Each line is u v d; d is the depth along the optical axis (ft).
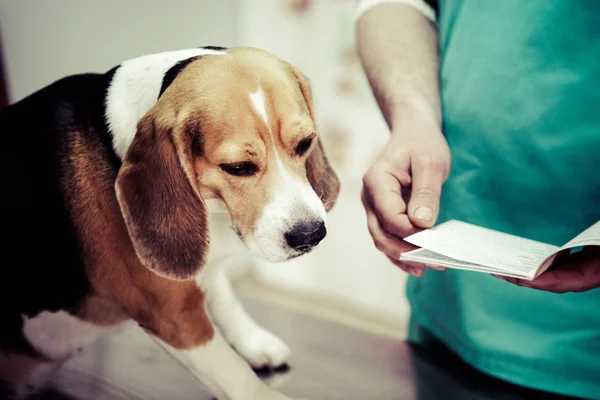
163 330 2.51
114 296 2.54
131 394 2.67
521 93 2.93
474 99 3.08
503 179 3.07
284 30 7.09
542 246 2.50
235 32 6.70
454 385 2.84
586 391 2.89
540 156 2.93
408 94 3.12
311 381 2.80
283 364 2.95
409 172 2.79
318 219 2.47
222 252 2.80
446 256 2.17
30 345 2.66
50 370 2.82
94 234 2.44
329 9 6.85
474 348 3.06
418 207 2.51
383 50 3.34
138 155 2.37
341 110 7.22
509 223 3.13
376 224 2.73
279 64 2.59
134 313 2.55
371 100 6.98
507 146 3.00
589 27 2.75
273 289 8.16
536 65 2.88
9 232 2.49
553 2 2.80
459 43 3.18
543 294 2.93
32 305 2.56
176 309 2.47
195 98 2.36
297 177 2.56
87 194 2.43
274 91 2.45
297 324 3.39
